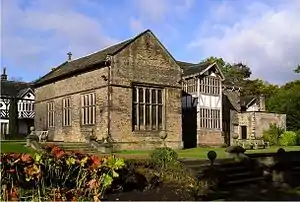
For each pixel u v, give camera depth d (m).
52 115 37.06
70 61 41.59
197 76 41.03
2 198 10.62
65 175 12.21
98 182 12.31
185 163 19.50
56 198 11.30
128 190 14.79
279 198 14.28
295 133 46.69
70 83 34.34
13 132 55.09
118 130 29.56
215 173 17.27
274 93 69.38
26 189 11.46
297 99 54.94
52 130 36.81
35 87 40.72
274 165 19.64
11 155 11.45
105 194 13.70
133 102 30.73
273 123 48.91
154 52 32.31
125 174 15.07
